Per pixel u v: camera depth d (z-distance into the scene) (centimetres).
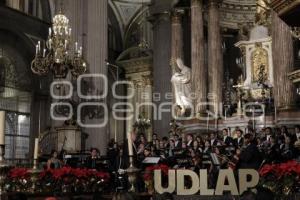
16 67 2092
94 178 992
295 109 1647
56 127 1512
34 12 2198
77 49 1480
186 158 1256
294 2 529
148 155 1288
